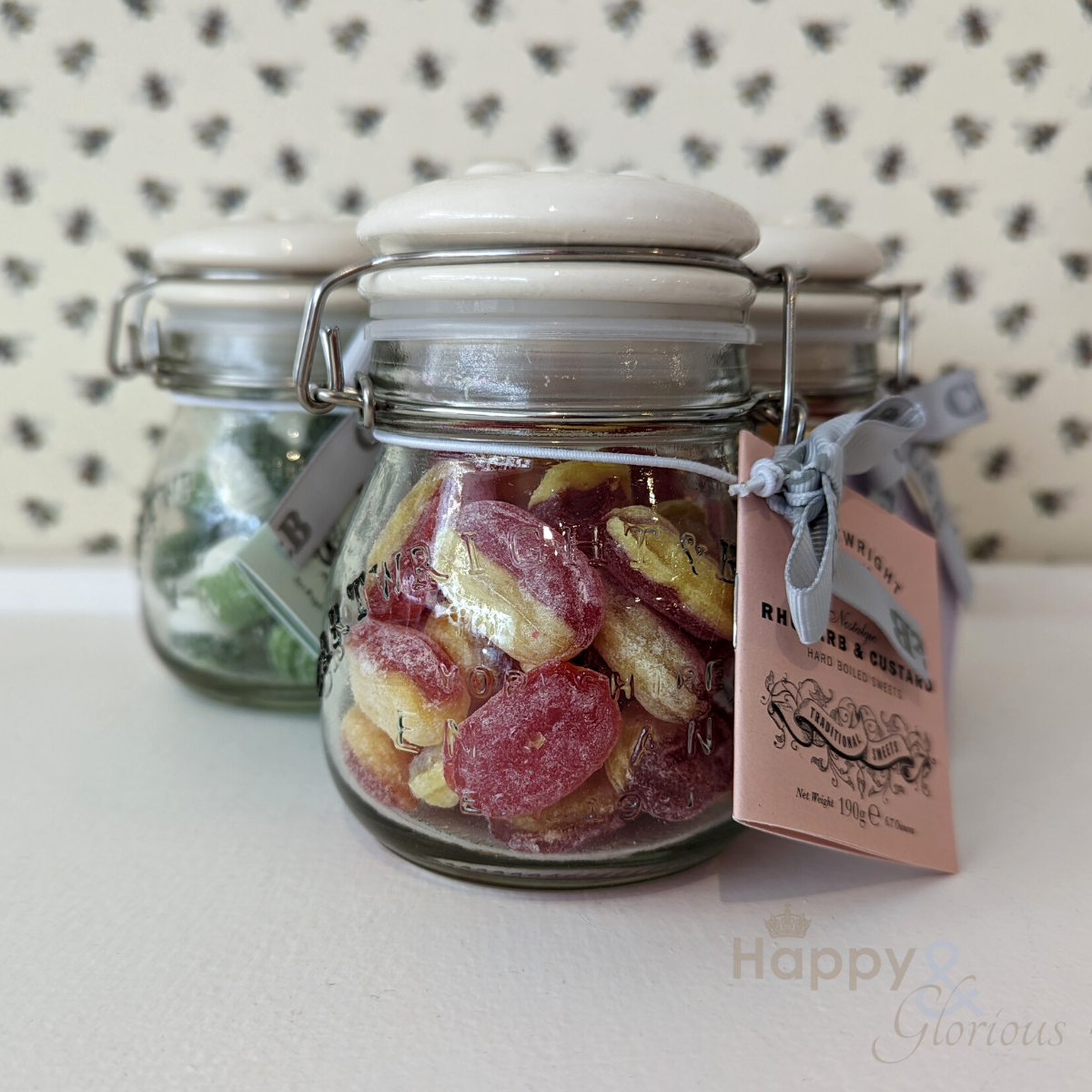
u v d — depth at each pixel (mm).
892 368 458
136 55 441
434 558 236
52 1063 205
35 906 245
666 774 237
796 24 432
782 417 260
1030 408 463
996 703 354
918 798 258
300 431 315
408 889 253
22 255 459
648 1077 203
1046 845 269
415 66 439
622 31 434
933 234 448
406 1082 202
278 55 440
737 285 232
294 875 258
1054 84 432
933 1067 205
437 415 234
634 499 235
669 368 232
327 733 264
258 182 451
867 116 438
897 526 274
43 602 460
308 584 296
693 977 225
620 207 218
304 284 303
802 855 268
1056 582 453
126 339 465
